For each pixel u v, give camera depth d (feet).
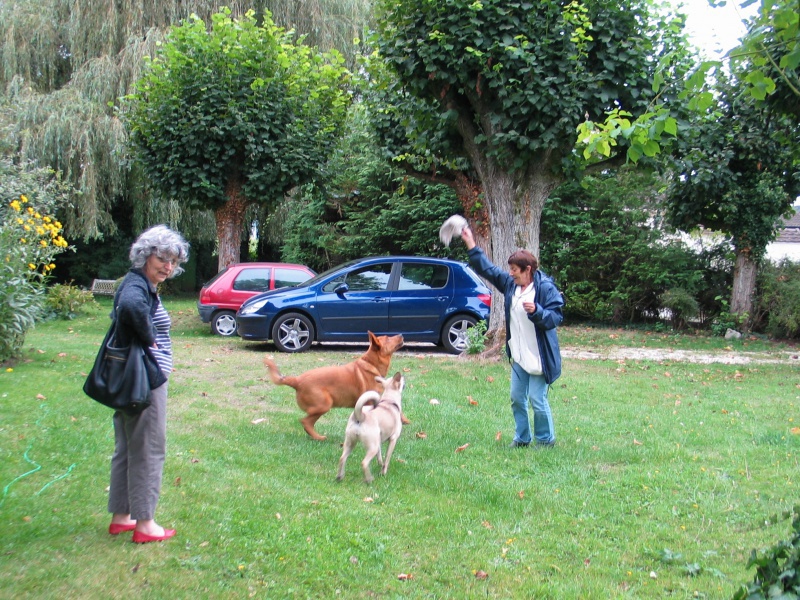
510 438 20.68
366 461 16.20
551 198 58.70
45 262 32.58
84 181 63.46
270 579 11.10
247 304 38.60
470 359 34.83
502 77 29.63
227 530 12.80
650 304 59.41
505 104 29.55
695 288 55.88
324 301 38.14
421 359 35.76
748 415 24.43
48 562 11.00
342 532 13.10
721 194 50.14
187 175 48.55
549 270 61.21
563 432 21.50
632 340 49.16
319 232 73.41
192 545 12.04
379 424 16.70
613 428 22.17
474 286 39.37
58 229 32.42
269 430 20.80
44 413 20.30
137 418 11.67
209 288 45.83
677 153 36.35
